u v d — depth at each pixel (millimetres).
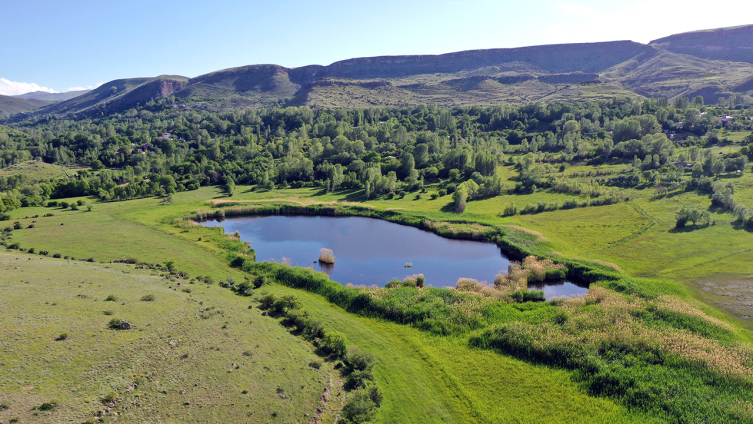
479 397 45375
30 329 40656
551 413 42750
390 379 47875
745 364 48750
